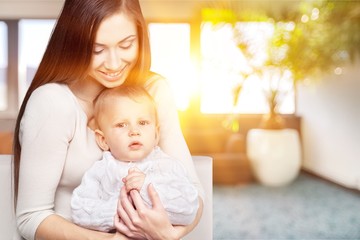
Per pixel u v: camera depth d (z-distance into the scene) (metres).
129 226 1.08
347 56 6.41
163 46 8.15
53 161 1.17
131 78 1.29
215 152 6.73
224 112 8.16
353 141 6.23
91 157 1.23
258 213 4.85
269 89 6.84
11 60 8.36
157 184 1.14
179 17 8.17
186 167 1.29
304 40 6.66
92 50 1.15
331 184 6.66
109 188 1.18
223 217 4.67
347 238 3.97
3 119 7.57
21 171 1.17
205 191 1.47
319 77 6.90
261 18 6.77
